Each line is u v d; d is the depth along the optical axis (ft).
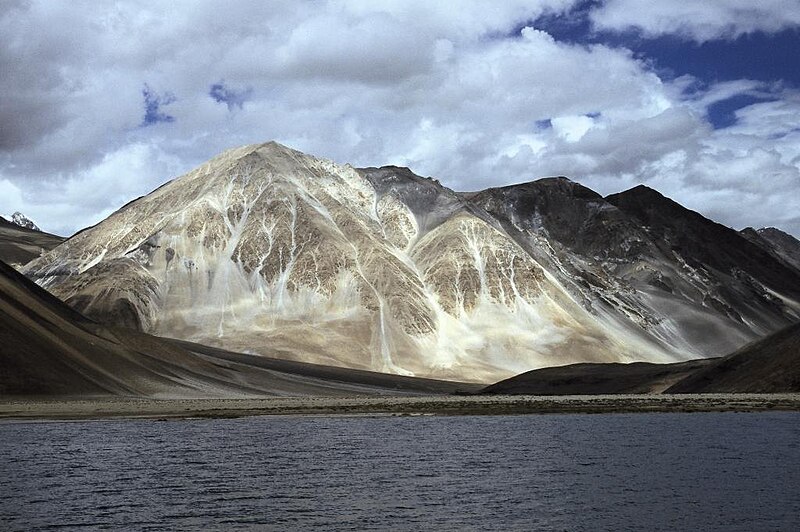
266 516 141.90
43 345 433.07
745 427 290.97
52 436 269.44
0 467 197.47
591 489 167.32
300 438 268.41
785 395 434.30
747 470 190.70
